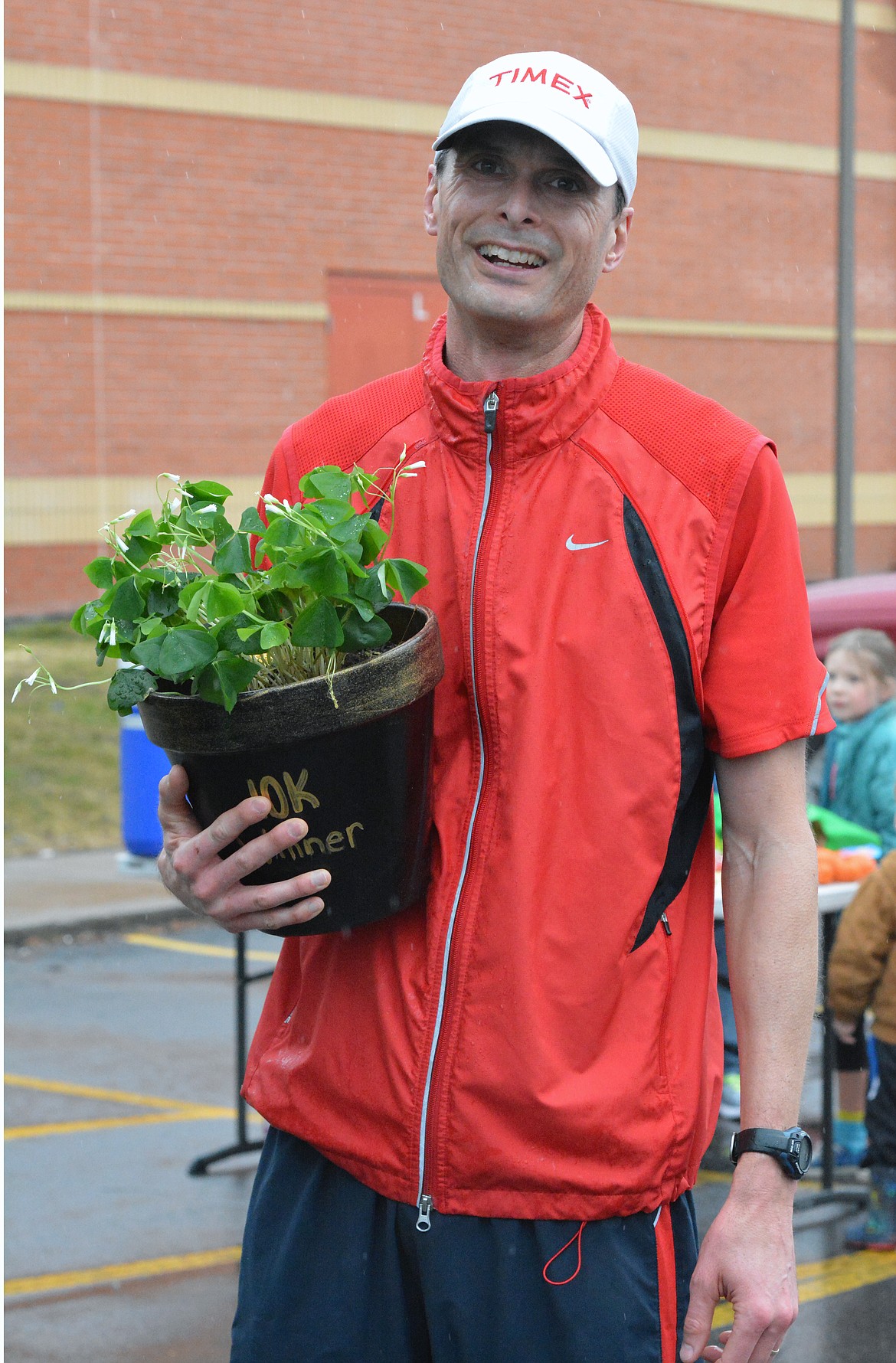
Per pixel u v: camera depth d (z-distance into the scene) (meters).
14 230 15.56
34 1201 4.84
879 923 4.42
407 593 1.77
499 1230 1.80
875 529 21.39
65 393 15.94
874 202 20.86
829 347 20.86
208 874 1.76
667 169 19.36
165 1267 4.33
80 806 11.30
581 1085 1.78
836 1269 4.36
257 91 16.66
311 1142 1.90
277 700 1.69
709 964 1.92
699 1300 1.79
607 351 1.94
